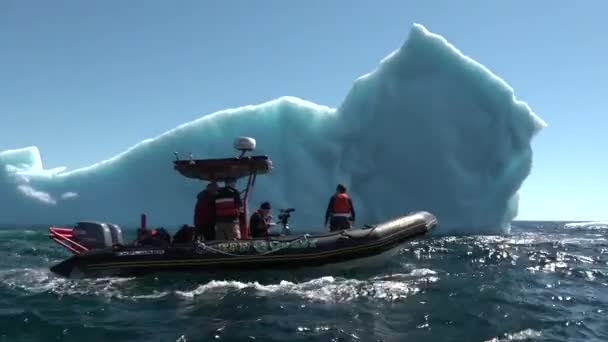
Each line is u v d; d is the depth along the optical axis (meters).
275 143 18.59
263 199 17.69
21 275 6.55
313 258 6.13
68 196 18.73
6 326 4.02
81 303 4.81
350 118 18.83
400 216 7.38
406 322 4.26
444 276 6.62
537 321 4.42
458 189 18.42
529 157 18.39
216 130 18.69
